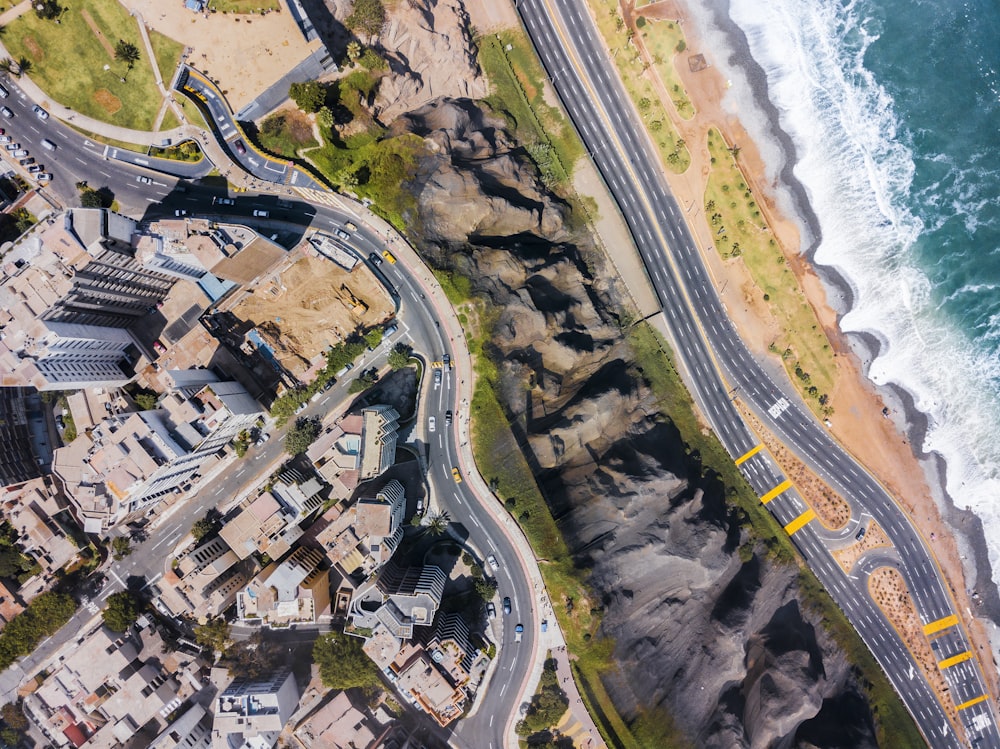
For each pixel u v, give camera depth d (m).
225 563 99.69
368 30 100.12
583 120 115.00
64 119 100.06
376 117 106.12
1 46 95.94
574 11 113.25
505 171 108.38
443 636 96.94
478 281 103.00
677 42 114.56
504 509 103.44
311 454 98.69
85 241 82.69
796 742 113.75
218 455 102.06
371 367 102.75
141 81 98.31
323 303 101.81
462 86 110.88
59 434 102.69
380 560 94.69
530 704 104.50
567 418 108.44
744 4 115.31
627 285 117.12
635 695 104.81
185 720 100.81
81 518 98.12
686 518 111.06
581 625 102.56
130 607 100.31
